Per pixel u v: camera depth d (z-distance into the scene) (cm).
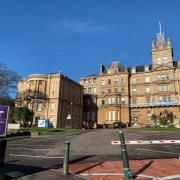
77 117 7819
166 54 7812
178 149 1869
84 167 1202
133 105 7888
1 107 928
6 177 959
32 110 6681
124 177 935
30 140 2823
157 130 4156
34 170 1124
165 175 1018
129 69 8569
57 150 1909
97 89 8619
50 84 7106
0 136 898
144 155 1622
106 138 2795
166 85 7606
